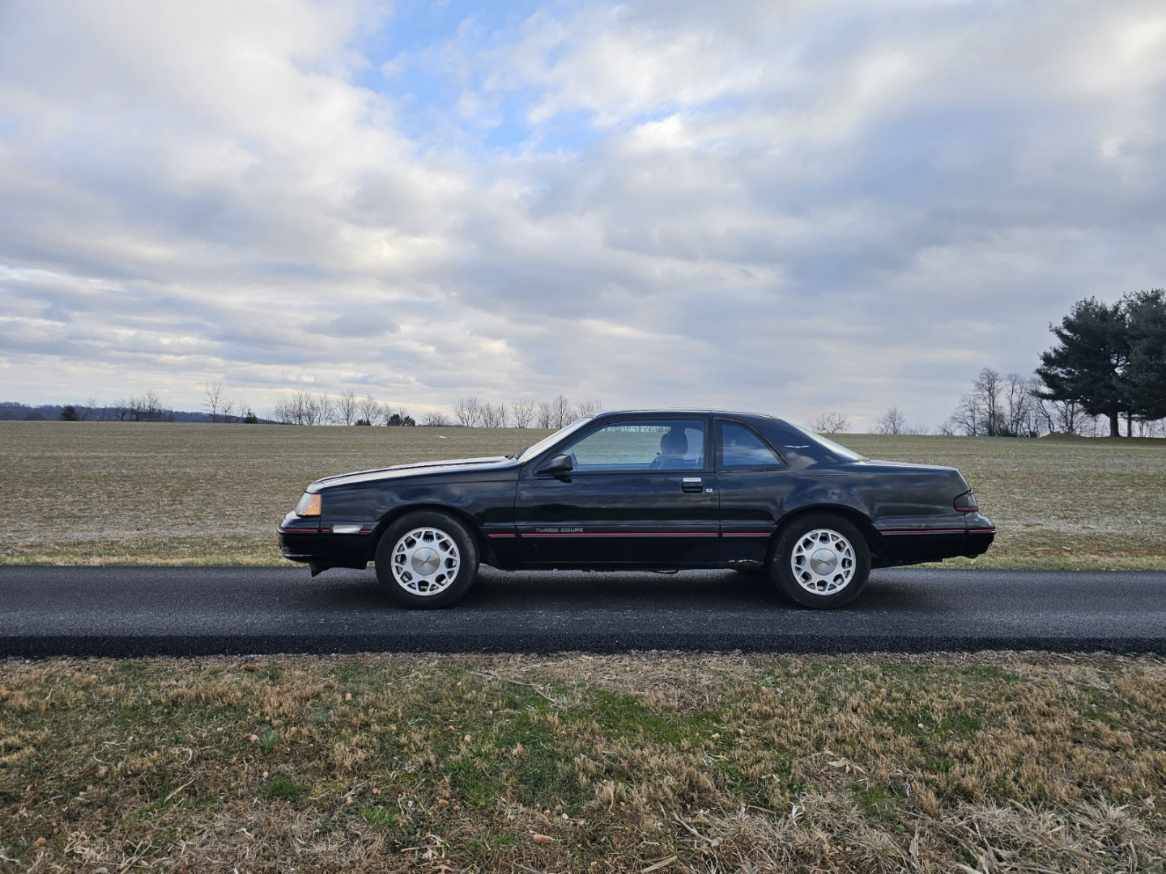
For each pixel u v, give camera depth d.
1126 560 9.03
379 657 4.71
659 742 3.55
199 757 3.34
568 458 6.12
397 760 3.35
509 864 2.66
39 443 48.44
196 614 5.66
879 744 3.52
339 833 2.81
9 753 3.35
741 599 6.43
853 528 6.12
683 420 6.40
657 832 2.85
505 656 4.75
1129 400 63.59
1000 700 4.05
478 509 6.06
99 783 3.12
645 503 6.12
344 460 35.97
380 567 6.01
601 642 4.98
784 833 2.84
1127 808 3.01
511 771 3.27
